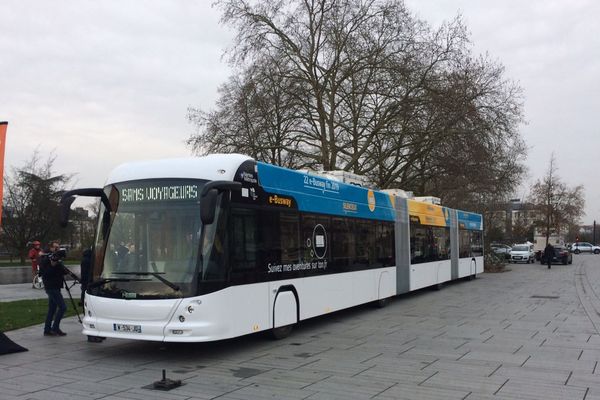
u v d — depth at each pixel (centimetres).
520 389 643
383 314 1330
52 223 3838
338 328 1115
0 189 880
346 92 2911
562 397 610
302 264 1047
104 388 655
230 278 824
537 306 1484
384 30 2756
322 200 1152
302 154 2961
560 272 3262
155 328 774
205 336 772
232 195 855
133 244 831
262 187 936
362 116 2970
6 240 3888
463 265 2328
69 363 795
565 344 928
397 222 1591
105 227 860
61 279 1039
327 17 2841
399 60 2759
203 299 777
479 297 1738
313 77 2888
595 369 744
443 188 3478
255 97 2777
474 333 1044
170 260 802
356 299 1285
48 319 1025
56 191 3856
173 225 816
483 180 3042
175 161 867
